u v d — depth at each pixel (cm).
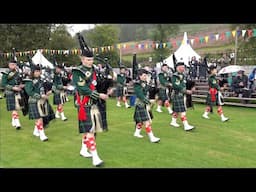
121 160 451
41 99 583
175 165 429
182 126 699
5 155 482
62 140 578
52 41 2791
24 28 2388
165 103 877
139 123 585
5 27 2306
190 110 922
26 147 529
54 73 801
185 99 656
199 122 744
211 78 765
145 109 557
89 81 420
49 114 605
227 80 1099
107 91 445
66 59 2406
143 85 550
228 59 1416
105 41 2664
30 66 591
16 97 687
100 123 432
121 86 1034
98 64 598
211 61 1413
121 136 603
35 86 574
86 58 419
